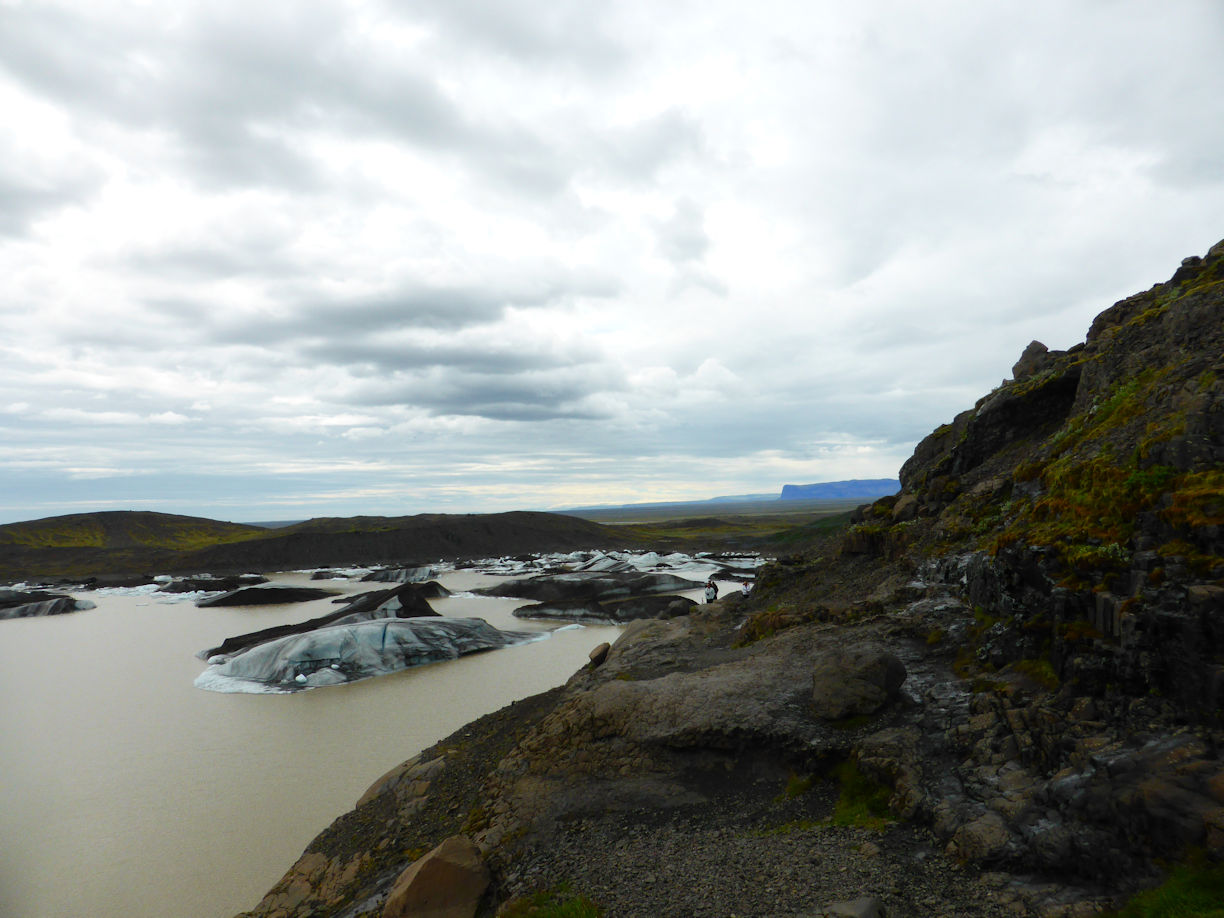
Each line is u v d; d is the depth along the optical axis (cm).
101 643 6531
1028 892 1018
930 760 1476
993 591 2052
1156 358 2141
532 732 2255
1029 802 1198
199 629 7325
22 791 2919
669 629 3341
